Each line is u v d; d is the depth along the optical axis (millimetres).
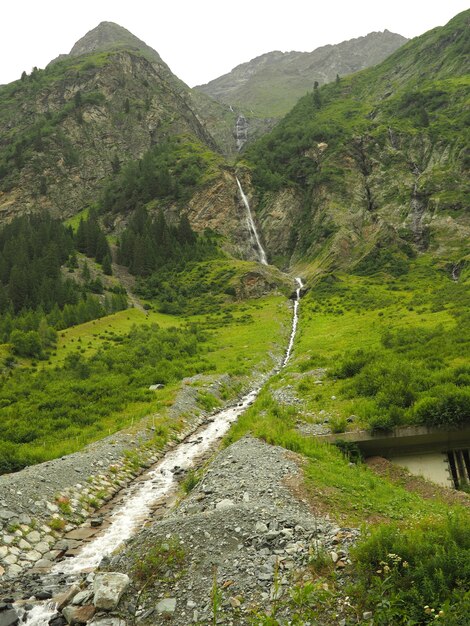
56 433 32344
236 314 99375
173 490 20938
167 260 138375
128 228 157625
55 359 66688
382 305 80562
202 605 9766
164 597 10195
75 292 106938
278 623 8602
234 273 121562
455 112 180875
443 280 103500
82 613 10133
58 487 19469
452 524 10453
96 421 35125
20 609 10867
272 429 24203
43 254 127812
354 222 152875
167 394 39969
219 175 173625
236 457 19734
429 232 133625
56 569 14023
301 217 169750
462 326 43375
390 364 31750
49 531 16547
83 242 146250
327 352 49750
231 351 63938
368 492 16109
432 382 26078
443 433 21188
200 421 35094
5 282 117875
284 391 34531
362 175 170500
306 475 16734
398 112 197750
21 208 196375
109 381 46469
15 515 16375
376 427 21734
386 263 121375
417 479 19672
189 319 98250
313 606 9070
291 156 194375
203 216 164500
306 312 89938
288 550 11156
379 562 9656
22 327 79562
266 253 163875
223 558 11164
